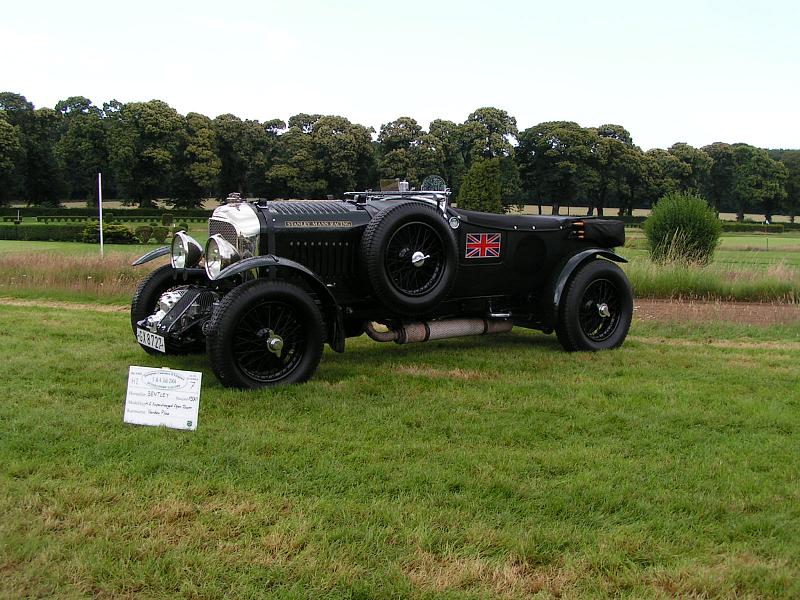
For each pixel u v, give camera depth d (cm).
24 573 276
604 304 727
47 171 6325
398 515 327
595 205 6606
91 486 357
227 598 264
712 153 7394
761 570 287
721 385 584
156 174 5834
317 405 505
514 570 286
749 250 3080
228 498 346
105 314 944
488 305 705
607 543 308
